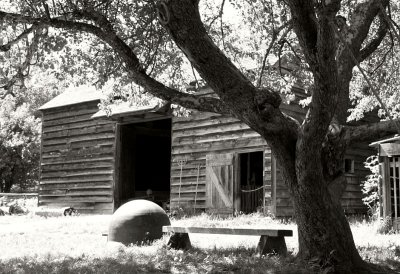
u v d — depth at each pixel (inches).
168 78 438.3
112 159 908.6
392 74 506.9
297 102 708.7
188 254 331.0
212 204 738.2
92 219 737.0
